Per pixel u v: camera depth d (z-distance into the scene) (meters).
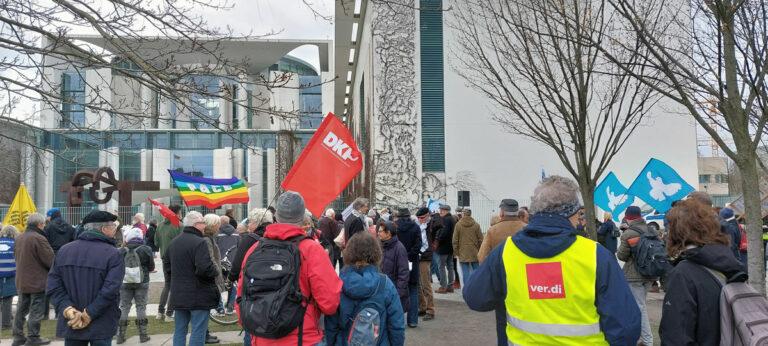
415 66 25.42
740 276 2.88
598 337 2.64
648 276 6.38
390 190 24.98
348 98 52.31
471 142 25.31
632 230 6.56
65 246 5.10
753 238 5.30
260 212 7.75
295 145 42.00
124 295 7.87
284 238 3.65
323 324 3.98
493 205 25.08
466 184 25.14
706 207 3.14
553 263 2.72
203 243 6.14
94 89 5.84
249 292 3.48
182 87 5.61
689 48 8.38
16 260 7.91
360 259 4.29
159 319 9.71
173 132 52.97
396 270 7.39
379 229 7.45
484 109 25.38
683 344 2.92
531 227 2.82
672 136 25.16
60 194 44.50
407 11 25.36
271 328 3.39
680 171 25.02
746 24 5.54
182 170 52.84
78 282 4.98
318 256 3.63
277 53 46.88
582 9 8.98
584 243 2.74
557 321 2.68
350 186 42.00
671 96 5.79
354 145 5.95
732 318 2.85
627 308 2.60
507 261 2.86
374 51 25.53
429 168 25.25
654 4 9.76
